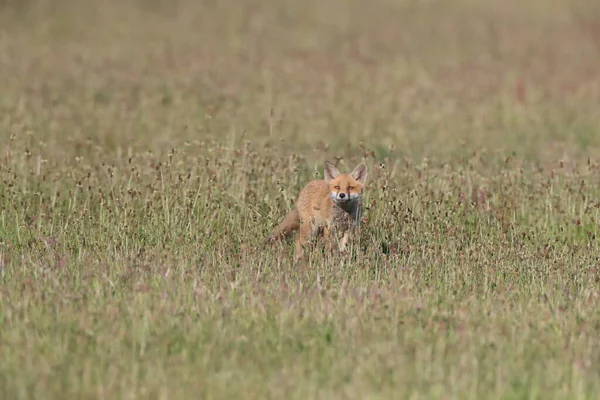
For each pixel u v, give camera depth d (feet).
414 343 51.19
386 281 64.08
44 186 86.07
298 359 49.29
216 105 137.69
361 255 68.39
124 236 72.54
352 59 199.11
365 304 56.54
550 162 106.73
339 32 238.48
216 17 253.24
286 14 263.29
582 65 201.26
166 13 256.52
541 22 262.88
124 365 48.26
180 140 110.01
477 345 51.67
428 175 89.35
